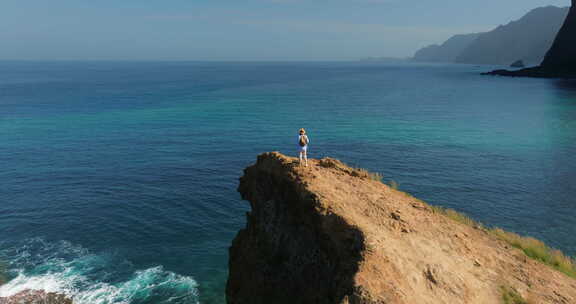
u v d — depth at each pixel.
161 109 102.50
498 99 119.81
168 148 59.16
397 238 12.66
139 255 28.33
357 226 12.03
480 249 14.37
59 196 39.22
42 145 60.28
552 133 66.31
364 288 9.49
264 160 18.80
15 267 26.42
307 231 14.20
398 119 84.38
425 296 10.13
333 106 108.06
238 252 20.14
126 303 22.94
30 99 121.69
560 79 190.00
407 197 18.11
